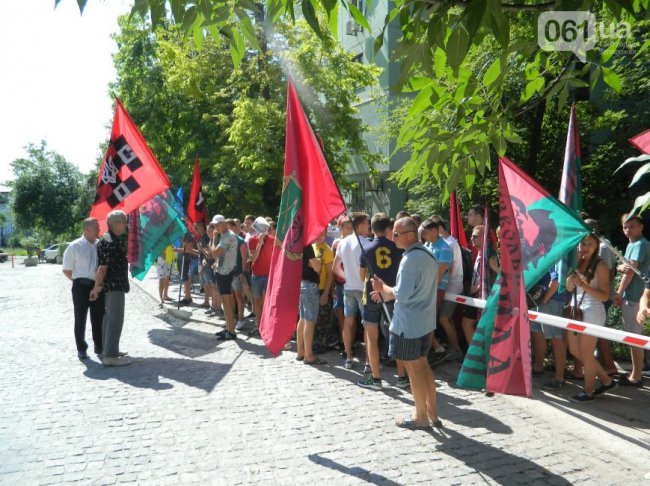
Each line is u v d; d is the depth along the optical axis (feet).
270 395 19.42
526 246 15.60
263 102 59.31
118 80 81.35
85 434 15.87
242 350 26.48
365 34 68.95
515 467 13.50
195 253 39.55
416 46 9.69
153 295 47.14
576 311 18.28
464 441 15.16
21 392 19.92
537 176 45.39
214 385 20.62
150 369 23.04
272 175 61.26
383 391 19.88
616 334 15.93
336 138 63.87
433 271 15.65
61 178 202.69
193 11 9.14
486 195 44.96
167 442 15.25
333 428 16.21
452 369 22.47
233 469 13.56
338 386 20.52
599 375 18.37
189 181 71.05
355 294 22.39
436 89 12.29
